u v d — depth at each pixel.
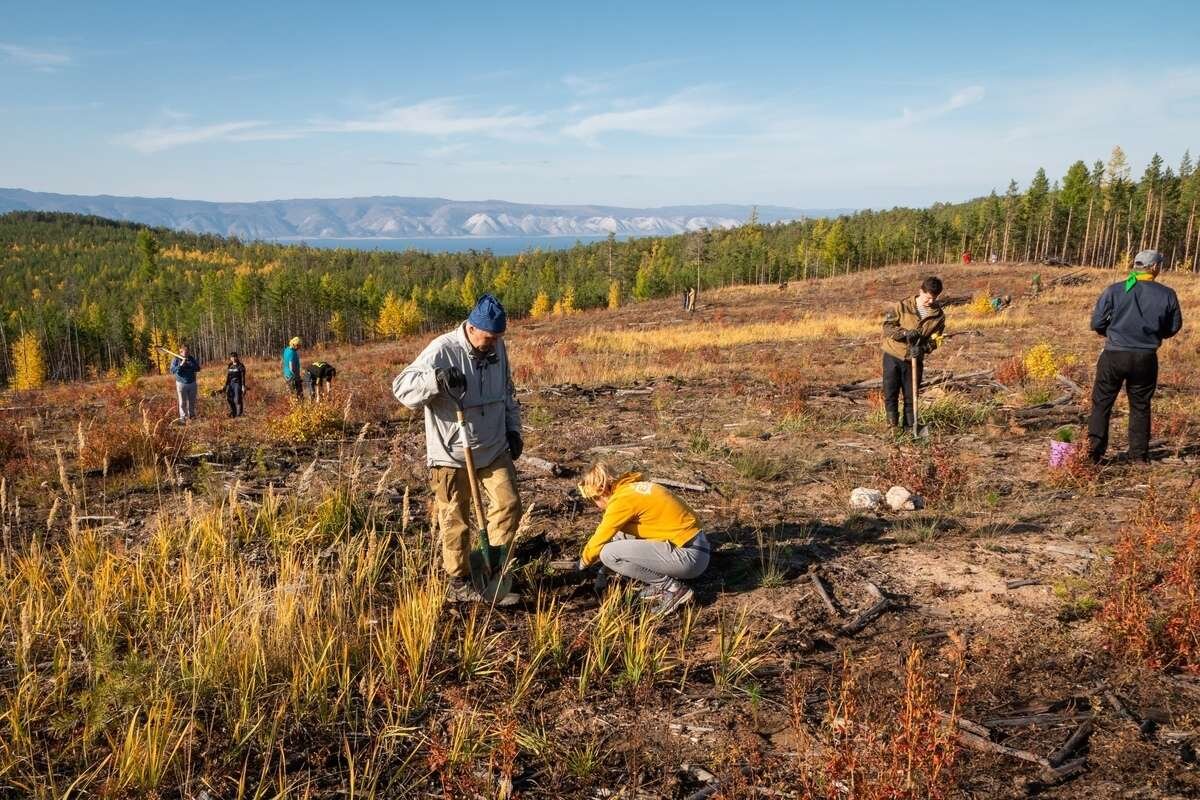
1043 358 11.66
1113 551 4.43
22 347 83.44
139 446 7.87
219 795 2.76
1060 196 97.00
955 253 110.44
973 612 3.92
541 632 3.63
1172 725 2.90
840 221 111.69
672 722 3.13
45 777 2.83
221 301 115.94
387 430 10.03
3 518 5.33
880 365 15.87
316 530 5.16
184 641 3.67
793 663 3.52
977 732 2.90
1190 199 81.94
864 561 4.66
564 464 7.28
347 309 117.69
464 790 2.70
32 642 3.71
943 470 5.93
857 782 2.40
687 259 139.75
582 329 40.31
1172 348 14.88
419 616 3.74
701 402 10.98
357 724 3.17
